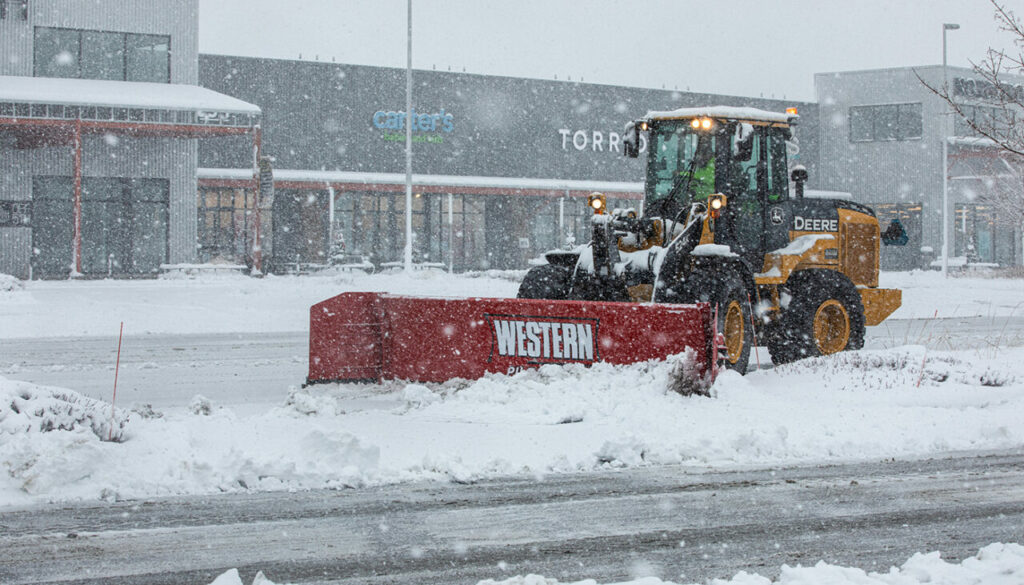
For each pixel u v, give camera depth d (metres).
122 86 41.53
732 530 5.98
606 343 10.24
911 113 59.91
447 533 5.91
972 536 5.87
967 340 17.72
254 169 41.03
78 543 5.68
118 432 7.53
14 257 41.47
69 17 41.88
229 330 20.91
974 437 8.90
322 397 9.72
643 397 9.38
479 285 32.81
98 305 23.89
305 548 5.61
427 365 11.29
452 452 7.86
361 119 52.28
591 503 6.61
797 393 10.89
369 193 51.12
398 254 51.75
